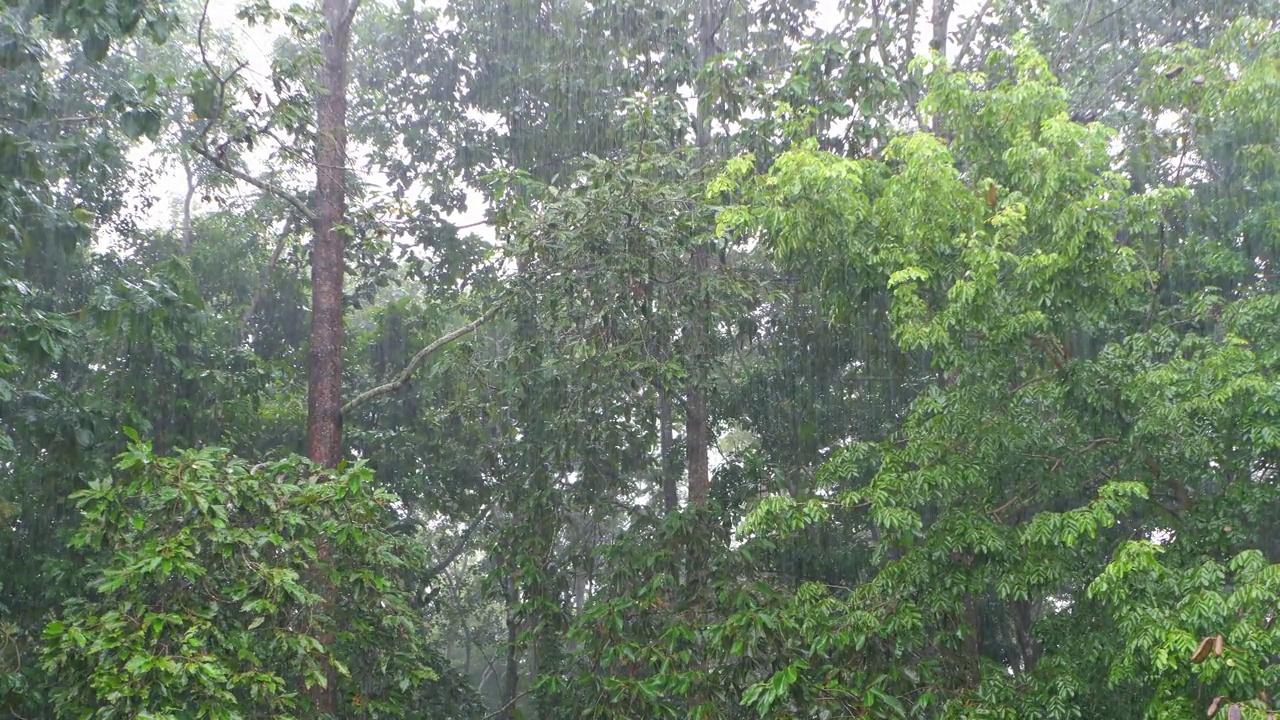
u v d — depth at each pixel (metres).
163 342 13.04
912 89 14.62
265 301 19.05
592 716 11.43
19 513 12.66
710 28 15.74
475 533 20.84
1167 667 7.66
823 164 9.48
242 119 12.34
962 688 9.84
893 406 15.32
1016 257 8.78
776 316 15.27
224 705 7.93
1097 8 14.70
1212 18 13.53
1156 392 9.07
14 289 10.44
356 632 9.69
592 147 16.02
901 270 9.32
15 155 10.80
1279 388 8.43
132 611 8.52
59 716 8.25
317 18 12.36
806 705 9.70
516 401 14.02
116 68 15.78
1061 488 10.07
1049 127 8.80
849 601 10.09
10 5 10.27
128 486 8.59
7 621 11.20
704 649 11.32
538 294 12.19
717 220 10.34
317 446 13.65
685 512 12.67
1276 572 7.41
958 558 9.88
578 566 14.14
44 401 12.02
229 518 9.02
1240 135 10.73
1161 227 10.43
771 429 15.81
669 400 15.05
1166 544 9.83
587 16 15.56
